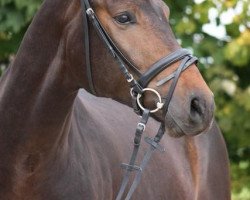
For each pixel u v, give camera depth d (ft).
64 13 17.99
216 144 25.61
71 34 17.83
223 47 39.73
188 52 17.06
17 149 18.28
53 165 18.28
